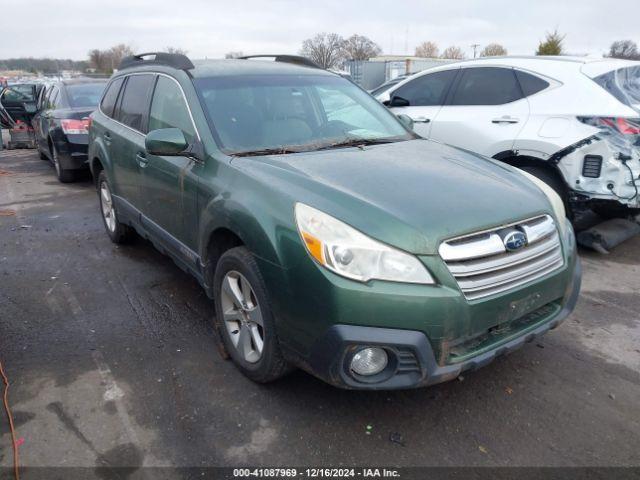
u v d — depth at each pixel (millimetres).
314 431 2693
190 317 3924
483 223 2543
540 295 2717
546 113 5230
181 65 3986
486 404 2920
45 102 10555
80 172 8953
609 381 3143
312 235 2459
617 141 4742
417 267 2369
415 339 2342
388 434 2680
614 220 5699
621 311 4055
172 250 3916
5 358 3373
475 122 5758
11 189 8578
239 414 2818
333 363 2406
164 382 3100
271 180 2846
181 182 3518
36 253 5363
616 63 5402
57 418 2795
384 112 4336
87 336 3650
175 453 2547
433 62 34219
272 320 2709
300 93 3975
